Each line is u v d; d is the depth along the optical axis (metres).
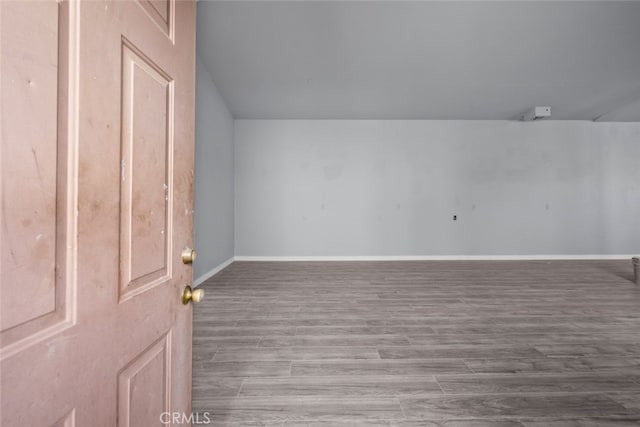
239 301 3.23
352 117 5.86
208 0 2.92
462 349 2.12
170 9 0.82
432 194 6.01
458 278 4.33
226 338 2.29
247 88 4.71
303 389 1.66
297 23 3.25
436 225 6.00
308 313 2.85
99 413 0.55
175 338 0.85
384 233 6.00
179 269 0.87
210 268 4.42
